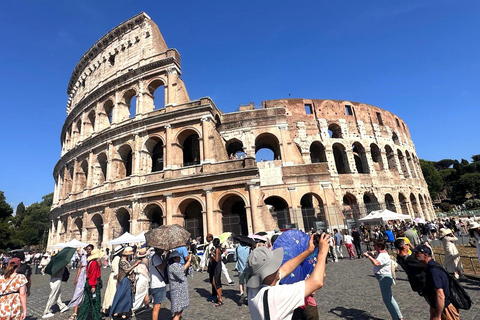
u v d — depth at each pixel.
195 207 40.09
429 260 6.87
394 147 58.66
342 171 57.00
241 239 12.98
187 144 44.28
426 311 9.30
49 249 54.19
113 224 38.84
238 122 43.66
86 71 56.56
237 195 34.41
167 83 41.78
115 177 41.53
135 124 40.78
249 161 34.69
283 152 41.97
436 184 98.19
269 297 3.52
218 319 10.55
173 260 9.70
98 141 45.09
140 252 12.78
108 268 31.94
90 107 50.91
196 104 39.22
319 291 13.35
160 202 36.38
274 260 3.90
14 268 8.40
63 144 65.00
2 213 77.44
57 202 57.91
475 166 117.81
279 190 39.00
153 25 48.06
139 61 45.53
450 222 41.97
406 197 54.56
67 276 14.14
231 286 16.55
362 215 39.28
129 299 10.95
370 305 10.54
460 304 6.38
